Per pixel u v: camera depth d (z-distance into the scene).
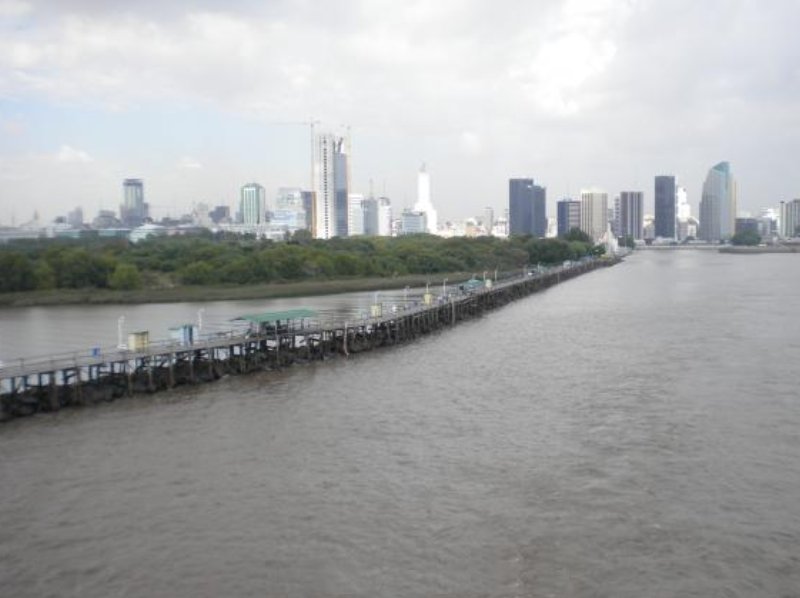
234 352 105.38
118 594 39.88
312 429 67.94
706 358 96.88
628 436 63.41
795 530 45.62
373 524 47.31
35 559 43.59
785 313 146.75
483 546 44.12
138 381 82.00
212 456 60.59
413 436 65.19
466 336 126.44
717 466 55.97
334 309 167.00
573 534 45.38
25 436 66.12
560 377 88.00
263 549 44.41
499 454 59.72
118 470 57.47
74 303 192.12
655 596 38.81
